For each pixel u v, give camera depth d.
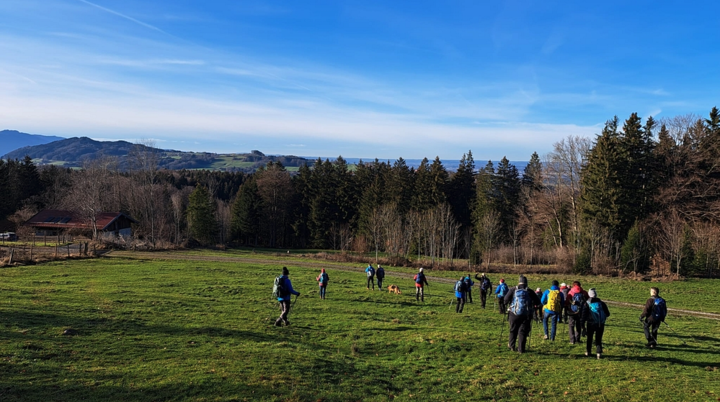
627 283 42.28
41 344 10.97
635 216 57.91
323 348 13.29
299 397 8.34
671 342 15.43
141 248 56.09
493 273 47.50
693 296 35.84
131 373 9.28
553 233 65.19
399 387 9.77
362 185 98.12
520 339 12.67
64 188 90.00
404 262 51.31
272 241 95.12
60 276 28.28
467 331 16.39
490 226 64.88
